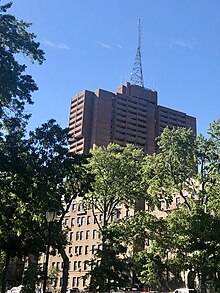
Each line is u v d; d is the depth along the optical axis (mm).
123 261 36281
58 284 87312
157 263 40875
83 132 127500
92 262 37375
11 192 24938
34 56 26250
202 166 38188
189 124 152875
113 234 37469
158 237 37281
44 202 24953
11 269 82000
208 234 28375
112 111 135375
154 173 40406
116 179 46906
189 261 33844
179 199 62000
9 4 25750
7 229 29625
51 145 27875
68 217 95125
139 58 167000
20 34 26250
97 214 88250
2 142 24609
